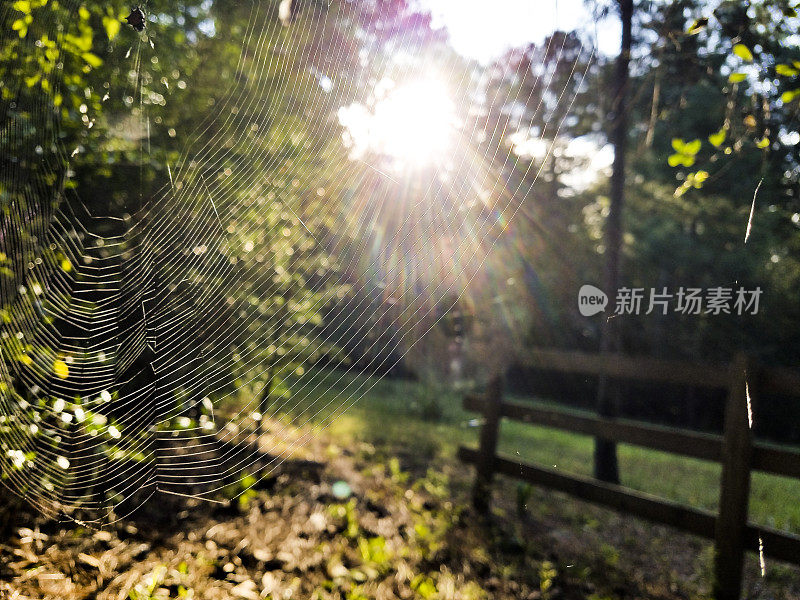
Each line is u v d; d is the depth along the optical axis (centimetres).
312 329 507
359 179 354
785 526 467
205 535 348
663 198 1380
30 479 295
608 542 436
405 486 514
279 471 473
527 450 786
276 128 401
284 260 462
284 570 322
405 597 313
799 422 1127
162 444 404
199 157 420
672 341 1301
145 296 356
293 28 286
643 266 1470
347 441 671
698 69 670
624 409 1490
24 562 279
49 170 333
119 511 350
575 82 809
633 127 1171
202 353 366
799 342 1108
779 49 335
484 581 343
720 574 336
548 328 1405
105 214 411
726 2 468
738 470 334
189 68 480
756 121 344
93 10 353
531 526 453
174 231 378
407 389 1187
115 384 339
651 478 676
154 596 269
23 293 293
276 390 470
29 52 304
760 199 506
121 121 404
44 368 314
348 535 378
